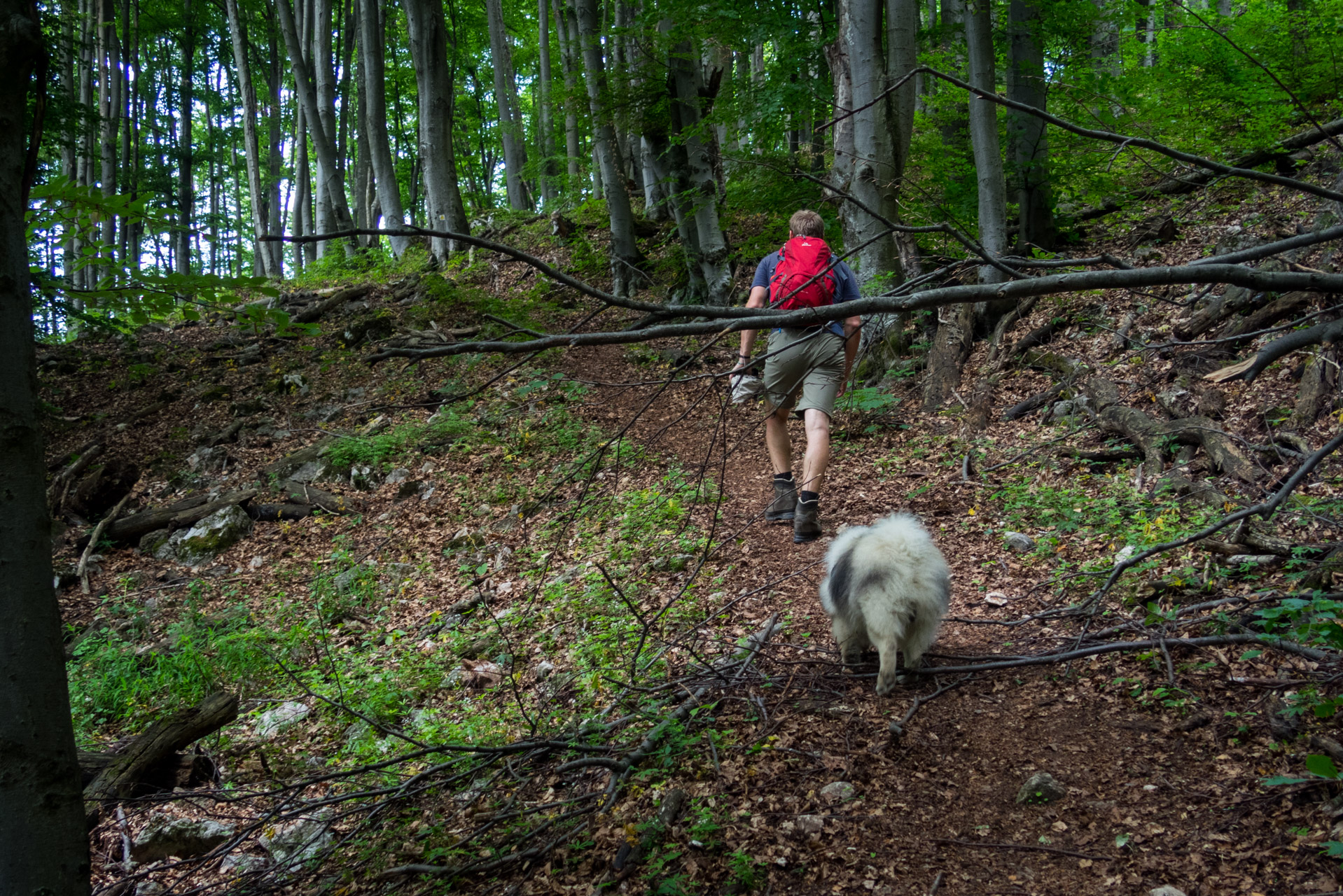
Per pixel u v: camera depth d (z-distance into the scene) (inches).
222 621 295.6
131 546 382.0
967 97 462.6
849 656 165.5
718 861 117.7
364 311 613.6
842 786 128.9
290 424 468.1
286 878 145.7
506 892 121.6
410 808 155.9
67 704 87.0
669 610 207.8
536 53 1088.2
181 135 1346.0
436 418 432.8
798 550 232.7
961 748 136.3
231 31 1045.2
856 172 361.1
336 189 934.4
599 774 147.6
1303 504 191.8
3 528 82.7
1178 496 221.1
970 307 377.4
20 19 83.5
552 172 995.9
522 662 218.5
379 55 815.7
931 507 251.8
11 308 84.4
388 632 270.4
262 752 196.5
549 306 156.6
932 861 112.4
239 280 97.3
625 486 322.7
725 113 441.7
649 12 474.0
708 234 517.3
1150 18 479.8
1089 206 466.9
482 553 309.1
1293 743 121.2
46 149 711.7
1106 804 118.1
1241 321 287.7
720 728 151.4
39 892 81.2
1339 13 400.8
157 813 184.7
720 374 107.7
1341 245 288.8
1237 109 430.6
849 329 224.5
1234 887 99.0
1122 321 331.9
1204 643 145.3
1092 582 187.0
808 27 439.8
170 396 521.0
